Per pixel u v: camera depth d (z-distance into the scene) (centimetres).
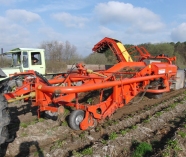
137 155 449
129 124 629
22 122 623
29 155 439
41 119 625
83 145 493
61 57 3030
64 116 645
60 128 574
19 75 590
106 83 600
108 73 841
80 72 741
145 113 726
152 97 953
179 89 1245
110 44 1079
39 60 1070
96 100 763
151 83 879
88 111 567
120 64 921
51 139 521
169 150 452
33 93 539
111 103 651
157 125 632
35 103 546
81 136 524
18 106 812
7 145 480
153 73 884
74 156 424
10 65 1083
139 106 821
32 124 588
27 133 542
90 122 581
